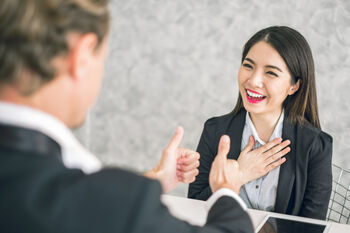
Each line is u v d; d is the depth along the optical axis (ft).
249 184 4.74
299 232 3.73
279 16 9.25
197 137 9.79
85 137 10.33
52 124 1.35
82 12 1.33
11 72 1.27
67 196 1.22
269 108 4.46
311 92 4.60
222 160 2.62
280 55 4.20
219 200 1.98
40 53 1.27
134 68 10.01
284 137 4.68
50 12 1.27
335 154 9.12
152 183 1.32
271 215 4.11
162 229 1.28
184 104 9.87
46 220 1.17
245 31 9.44
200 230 1.46
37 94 1.36
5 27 1.24
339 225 3.91
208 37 9.61
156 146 10.07
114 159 10.32
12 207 1.17
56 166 1.29
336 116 9.14
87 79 1.47
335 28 9.00
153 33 9.82
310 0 9.04
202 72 9.72
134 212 1.23
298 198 4.63
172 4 9.67
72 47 1.35
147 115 10.05
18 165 1.25
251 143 4.66
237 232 1.68
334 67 9.07
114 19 9.94
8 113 1.29
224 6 9.45
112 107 10.21
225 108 9.69
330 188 4.71
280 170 4.62
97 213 1.22
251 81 4.33
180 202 4.36
